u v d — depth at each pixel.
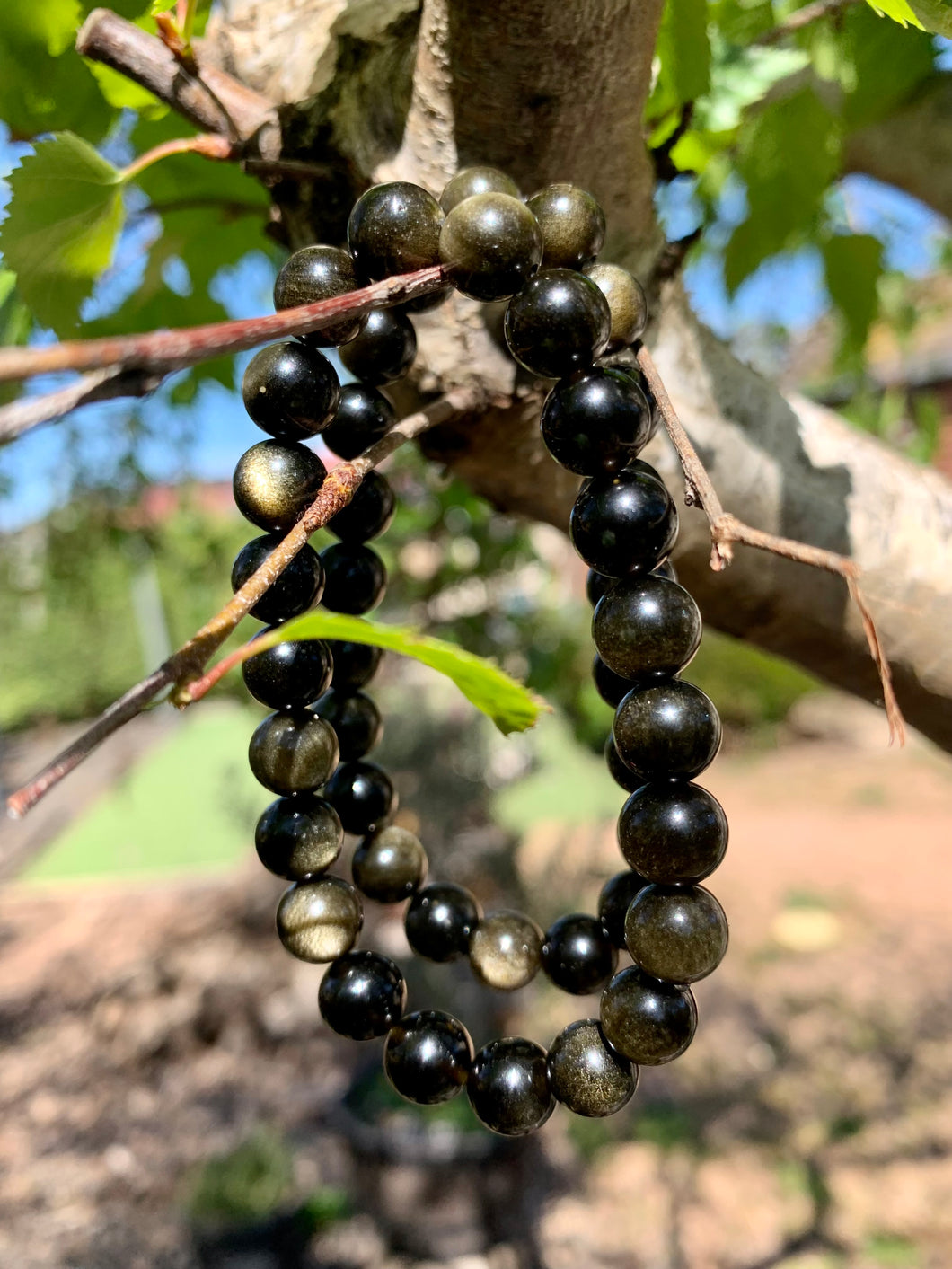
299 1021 0.52
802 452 0.12
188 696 0.06
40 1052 0.52
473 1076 0.08
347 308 0.06
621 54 0.09
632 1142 0.41
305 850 0.08
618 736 0.07
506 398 0.10
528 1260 0.35
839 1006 0.52
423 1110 0.38
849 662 0.13
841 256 0.21
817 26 0.15
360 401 0.09
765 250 0.18
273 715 0.08
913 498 0.13
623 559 0.07
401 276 0.07
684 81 0.11
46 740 1.63
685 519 0.12
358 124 0.10
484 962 0.09
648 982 0.07
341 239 0.10
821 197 0.17
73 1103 0.47
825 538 0.12
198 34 0.13
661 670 0.07
